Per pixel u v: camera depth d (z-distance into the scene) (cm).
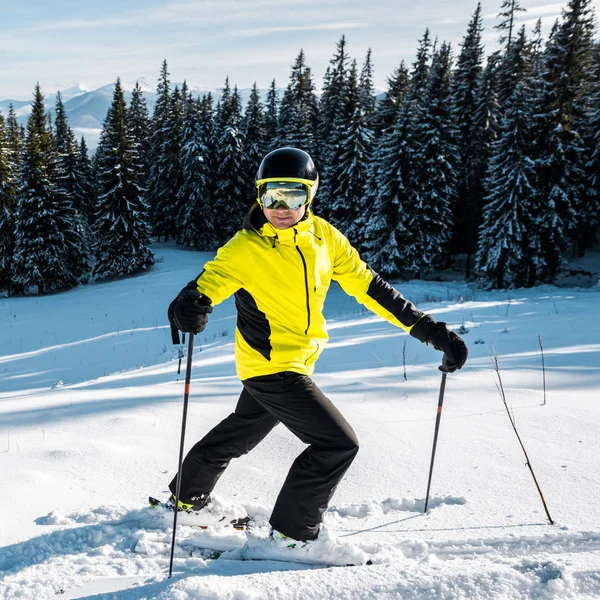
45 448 336
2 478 291
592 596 186
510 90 3188
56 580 208
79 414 428
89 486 290
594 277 2953
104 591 203
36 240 3278
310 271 223
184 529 252
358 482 300
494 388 492
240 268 221
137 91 5284
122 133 3572
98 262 3609
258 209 231
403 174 2881
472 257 3709
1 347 2003
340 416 222
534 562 207
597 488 278
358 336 1008
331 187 3350
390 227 2938
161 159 4478
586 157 2962
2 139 3653
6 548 230
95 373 1451
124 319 2333
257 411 249
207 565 221
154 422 399
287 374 223
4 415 443
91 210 4641
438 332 246
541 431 364
